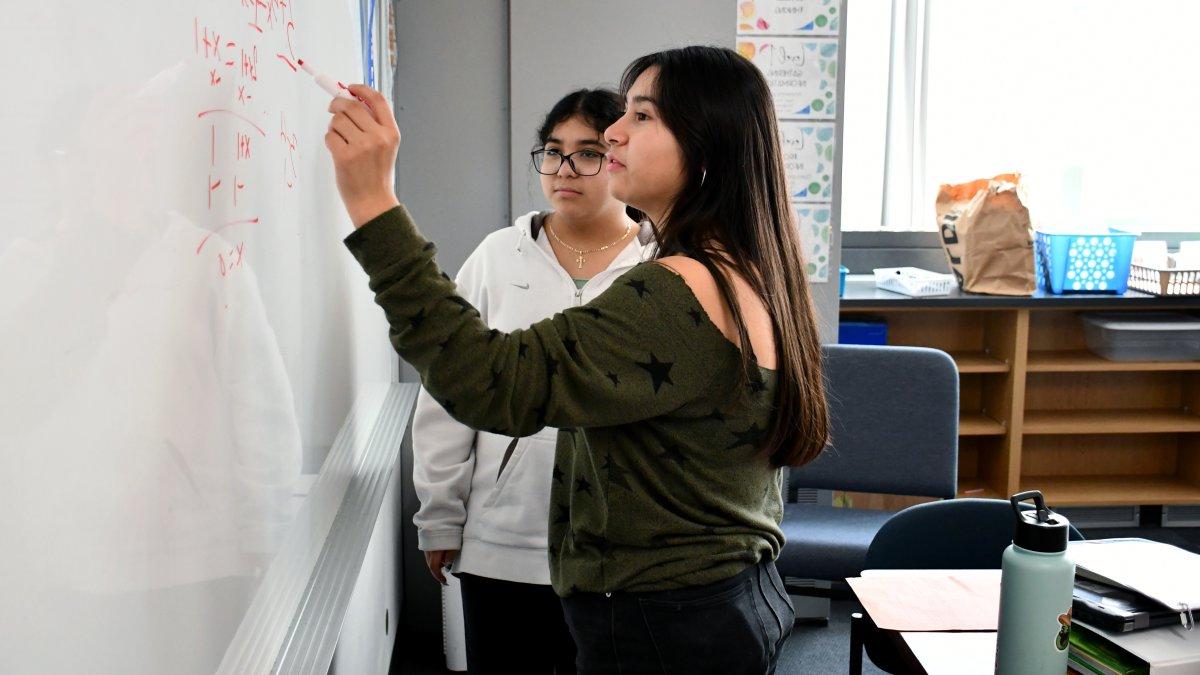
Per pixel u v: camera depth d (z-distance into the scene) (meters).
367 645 2.25
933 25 4.21
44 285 0.58
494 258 2.01
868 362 3.05
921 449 3.03
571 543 1.27
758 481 1.23
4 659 0.53
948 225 4.07
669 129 1.19
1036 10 4.27
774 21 3.22
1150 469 4.48
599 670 1.25
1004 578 1.31
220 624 0.89
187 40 0.81
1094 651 1.38
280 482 1.12
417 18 3.10
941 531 2.01
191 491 0.82
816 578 2.84
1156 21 4.33
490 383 1.05
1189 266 3.99
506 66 3.15
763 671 1.25
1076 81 4.34
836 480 3.10
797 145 3.30
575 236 2.00
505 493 1.93
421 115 3.15
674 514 1.18
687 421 1.16
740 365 1.13
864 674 3.08
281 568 1.12
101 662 0.64
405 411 2.13
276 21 1.14
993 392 4.21
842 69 3.28
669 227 1.20
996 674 1.34
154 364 0.74
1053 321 4.33
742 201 1.20
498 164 3.18
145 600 0.72
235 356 0.95
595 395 1.08
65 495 0.60
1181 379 4.40
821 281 3.38
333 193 1.53
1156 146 4.42
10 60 0.54
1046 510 1.32
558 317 1.10
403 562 3.28
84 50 0.63
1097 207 4.45
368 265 1.05
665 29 3.14
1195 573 1.46
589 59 3.11
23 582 0.55
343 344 1.60
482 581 1.97
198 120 0.84
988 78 4.29
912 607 1.58
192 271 0.83
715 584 1.19
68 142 0.61
